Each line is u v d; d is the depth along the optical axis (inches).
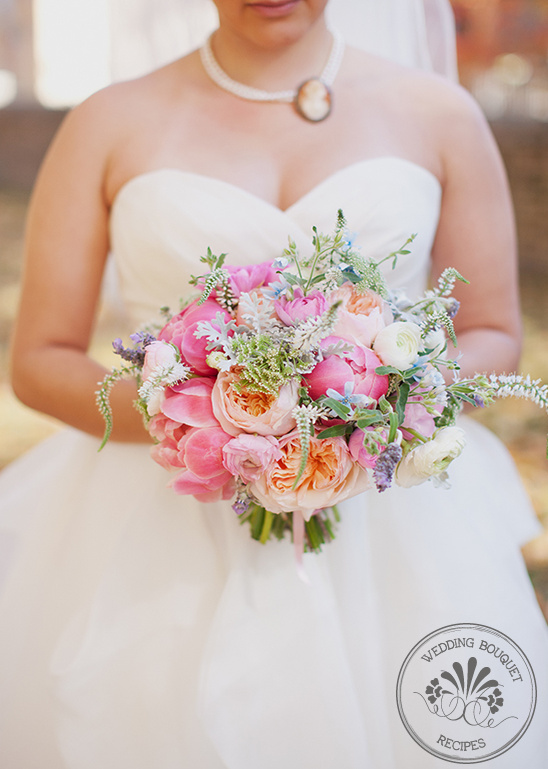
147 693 60.2
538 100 343.6
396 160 65.6
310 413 46.0
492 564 62.5
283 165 66.6
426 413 49.0
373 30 79.7
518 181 289.6
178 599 61.9
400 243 64.6
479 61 331.6
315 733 57.7
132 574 62.8
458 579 61.1
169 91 68.8
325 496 48.3
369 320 48.4
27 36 586.2
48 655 65.3
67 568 66.5
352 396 46.2
